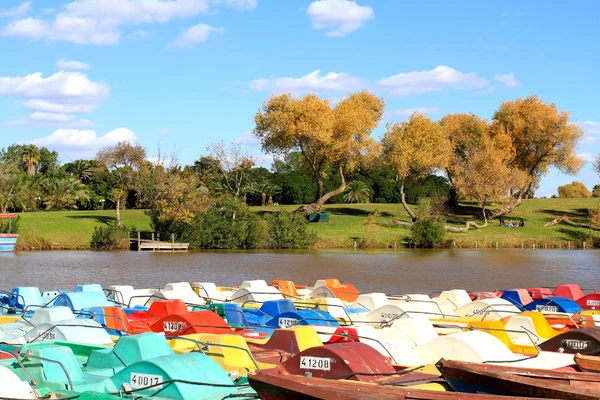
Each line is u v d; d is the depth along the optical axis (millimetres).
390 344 13578
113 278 37375
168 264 46781
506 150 88500
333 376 10570
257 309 18641
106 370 10938
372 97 92000
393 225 78000
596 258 54594
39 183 101750
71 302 17891
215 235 65562
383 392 8609
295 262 49219
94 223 74625
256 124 80562
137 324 16359
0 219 66625
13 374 9477
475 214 88500
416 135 81438
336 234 72562
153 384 9711
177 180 66625
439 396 8492
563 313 19969
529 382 9547
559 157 90188
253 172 103062
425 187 107562
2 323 16328
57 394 9750
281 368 10961
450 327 17281
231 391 9805
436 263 48875
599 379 10125
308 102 79438
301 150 81750
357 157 82875
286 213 69125
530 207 95000
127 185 92562
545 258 54438
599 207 80250
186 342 12695
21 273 39531
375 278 38469
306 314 16719
